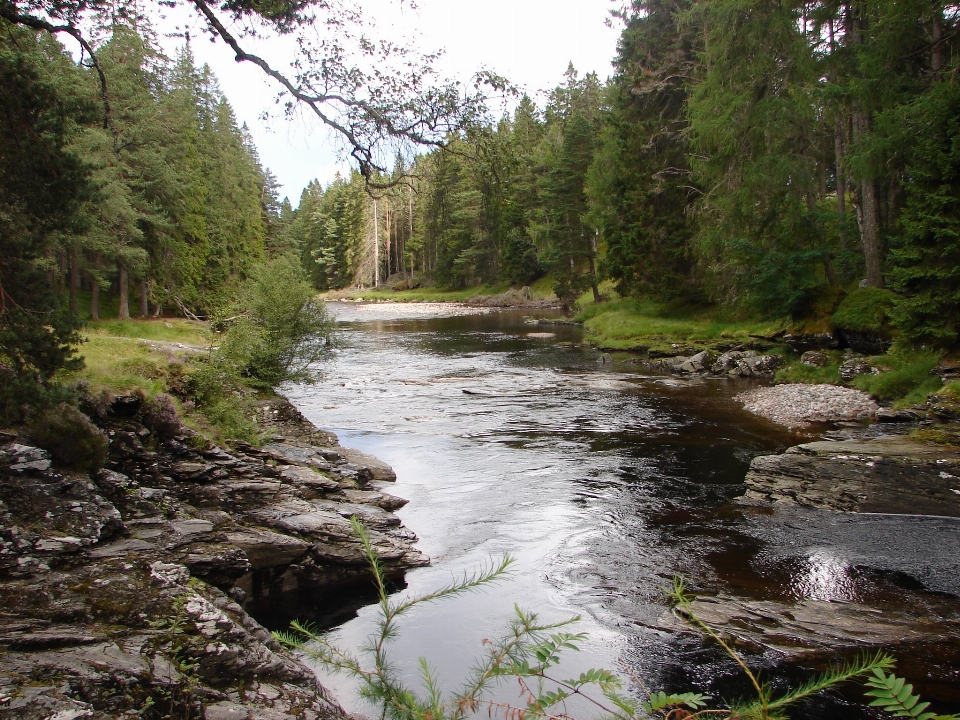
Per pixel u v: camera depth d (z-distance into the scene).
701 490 13.46
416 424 19.73
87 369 10.89
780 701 2.50
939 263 19.27
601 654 7.54
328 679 7.30
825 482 12.60
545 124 72.12
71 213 8.66
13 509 7.50
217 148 53.59
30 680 5.07
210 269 47.66
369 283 102.81
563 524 11.80
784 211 26.95
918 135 20.78
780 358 27.08
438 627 8.29
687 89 35.06
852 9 24.47
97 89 21.25
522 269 75.12
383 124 9.45
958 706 6.20
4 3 7.70
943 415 16.53
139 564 7.34
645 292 39.84
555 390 25.03
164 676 5.59
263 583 9.31
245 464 11.12
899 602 8.52
